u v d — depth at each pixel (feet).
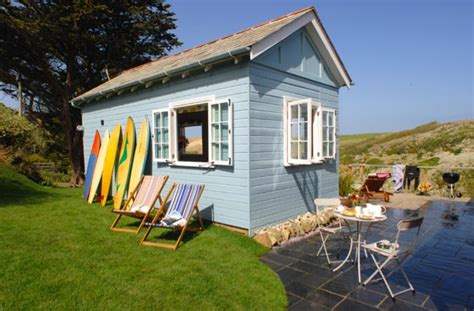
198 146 33.42
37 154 55.98
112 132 27.50
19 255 13.06
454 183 30.35
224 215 18.19
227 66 17.51
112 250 14.25
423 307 9.92
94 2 45.16
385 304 10.10
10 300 9.48
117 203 23.32
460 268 13.14
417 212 24.09
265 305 9.84
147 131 23.85
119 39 48.98
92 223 19.15
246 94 16.60
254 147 16.90
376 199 29.58
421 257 14.47
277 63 18.45
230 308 9.57
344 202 15.43
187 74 19.83
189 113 29.17
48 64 47.70
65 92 50.08
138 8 48.67
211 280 11.38
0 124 39.17
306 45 21.15
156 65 28.71
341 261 13.83
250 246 15.25
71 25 44.34
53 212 21.90
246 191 16.80
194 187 17.56
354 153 69.77
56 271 11.66
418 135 67.62
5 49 42.70
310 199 21.79
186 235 16.83
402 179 33.78
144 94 24.11
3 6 38.34
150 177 19.74
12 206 23.35
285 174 19.29
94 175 27.27
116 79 32.53
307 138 18.97
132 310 9.24
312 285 11.48
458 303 10.19
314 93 22.08
